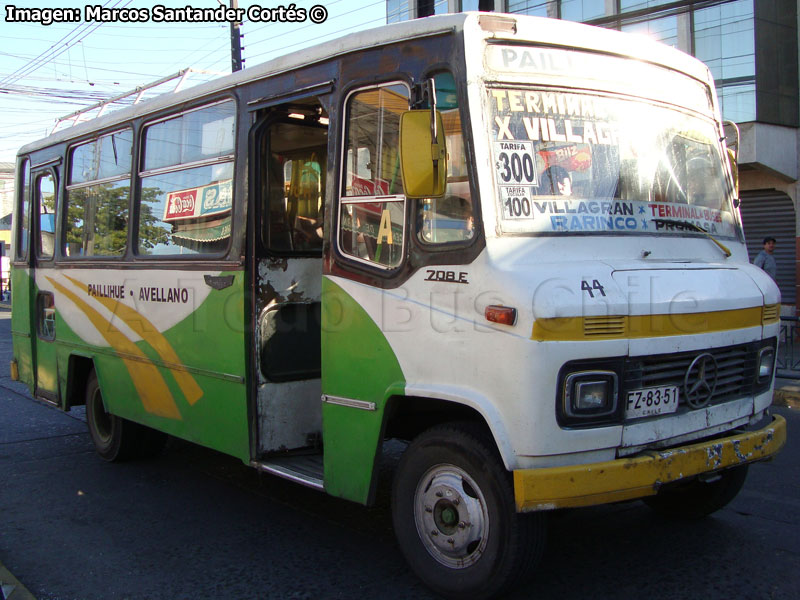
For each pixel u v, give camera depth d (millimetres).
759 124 12672
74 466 6602
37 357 7691
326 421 4203
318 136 5137
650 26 13820
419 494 3811
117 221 6277
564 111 3758
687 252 3988
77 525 5066
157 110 5762
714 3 11969
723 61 13117
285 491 5793
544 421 3207
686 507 4754
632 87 4062
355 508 5340
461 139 3531
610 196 3805
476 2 16156
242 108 4863
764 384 4180
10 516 5262
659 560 4199
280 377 4879
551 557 4258
